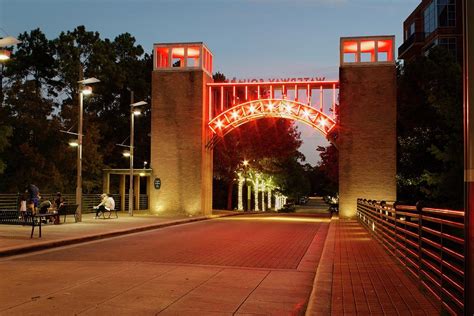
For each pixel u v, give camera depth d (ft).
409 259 34.37
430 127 112.16
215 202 215.10
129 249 52.85
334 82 115.75
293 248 56.44
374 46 114.42
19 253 48.37
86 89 86.69
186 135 121.70
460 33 164.86
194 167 120.88
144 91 186.80
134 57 190.08
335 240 60.64
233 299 29.14
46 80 174.19
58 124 141.28
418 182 108.06
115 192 179.42
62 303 27.09
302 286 33.63
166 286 32.40
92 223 84.33
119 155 183.62
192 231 78.23
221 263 43.50
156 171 122.21
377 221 58.39
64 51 169.68
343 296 27.22
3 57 57.98
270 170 193.47
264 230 81.66
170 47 124.36
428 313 23.20
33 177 134.82
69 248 53.52
